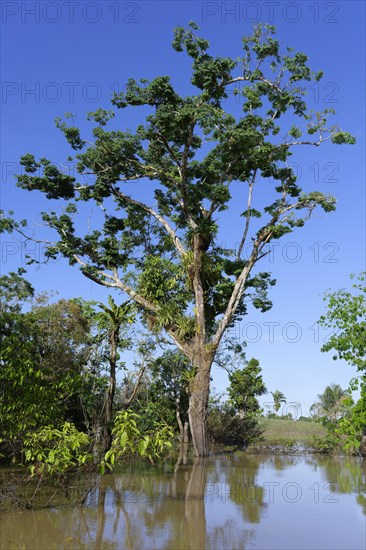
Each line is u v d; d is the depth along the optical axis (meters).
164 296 28.03
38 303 32.44
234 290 26.81
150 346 27.20
